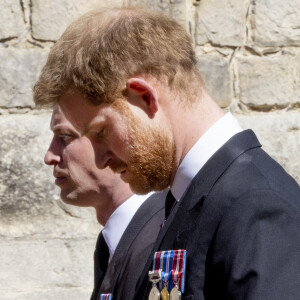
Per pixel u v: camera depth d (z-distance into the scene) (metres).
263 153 5.24
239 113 11.72
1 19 11.30
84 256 11.09
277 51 11.81
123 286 6.60
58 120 7.03
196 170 5.18
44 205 11.10
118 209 7.36
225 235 4.77
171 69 5.25
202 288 4.84
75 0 11.39
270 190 4.81
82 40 5.38
